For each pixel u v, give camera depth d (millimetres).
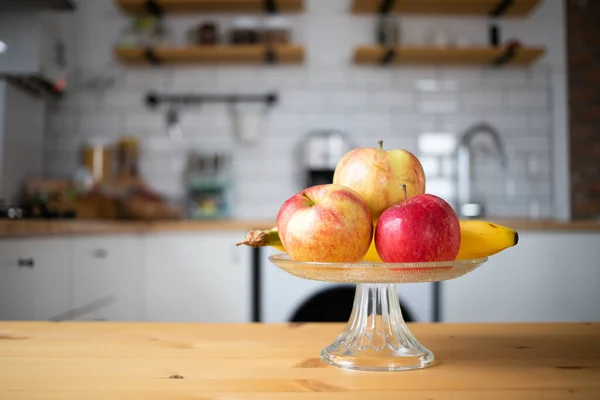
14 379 469
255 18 3686
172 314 2521
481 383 460
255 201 3676
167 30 3600
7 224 1416
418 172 625
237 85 3713
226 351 577
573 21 3787
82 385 452
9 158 2756
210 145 3695
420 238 525
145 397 421
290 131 3705
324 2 3752
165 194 3668
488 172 3703
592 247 2492
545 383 460
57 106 3660
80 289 1986
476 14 3689
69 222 1852
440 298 2451
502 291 2467
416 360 519
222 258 2533
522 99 3744
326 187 564
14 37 2682
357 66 3725
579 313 2475
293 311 2496
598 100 3756
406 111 3717
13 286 1468
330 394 429
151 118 3701
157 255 2531
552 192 3705
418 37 3711
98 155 3447
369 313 564
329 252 535
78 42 3707
